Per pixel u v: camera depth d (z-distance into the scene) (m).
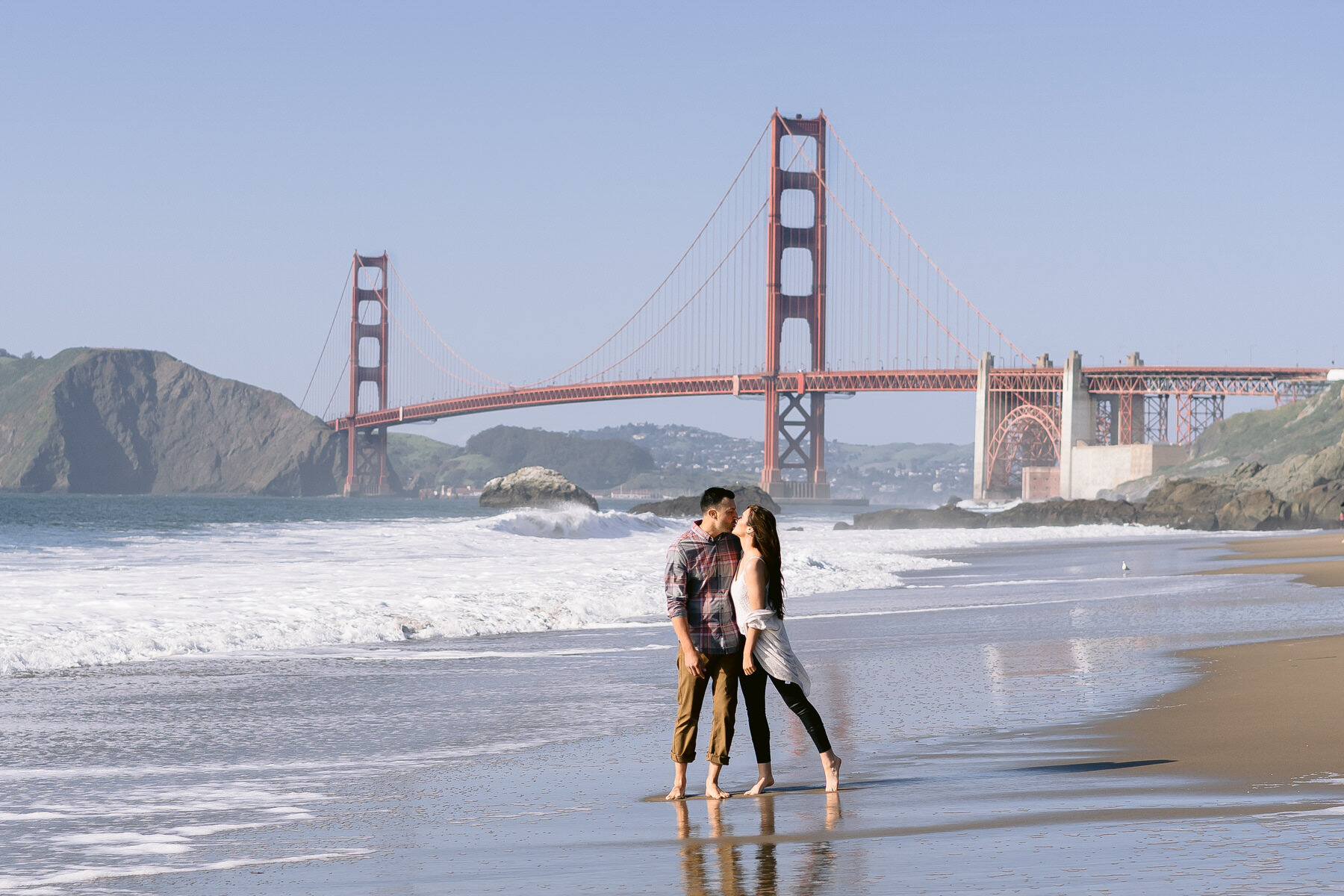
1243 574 30.86
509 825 6.82
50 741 9.77
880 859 5.61
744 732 9.92
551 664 14.68
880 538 62.78
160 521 76.50
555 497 89.88
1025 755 8.46
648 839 6.33
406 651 16.06
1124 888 4.83
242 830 6.78
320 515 114.69
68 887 5.56
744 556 7.59
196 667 14.43
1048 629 17.69
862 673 13.00
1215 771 7.58
